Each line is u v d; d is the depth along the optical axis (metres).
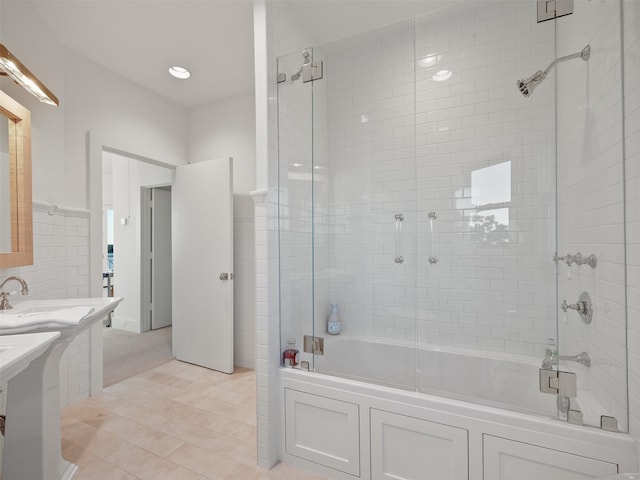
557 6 1.64
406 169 2.28
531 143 1.97
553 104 1.87
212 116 3.20
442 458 1.37
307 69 2.06
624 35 1.17
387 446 1.47
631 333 1.13
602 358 1.30
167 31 2.18
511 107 2.01
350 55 2.31
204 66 2.60
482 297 2.11
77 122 2.34
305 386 1.65
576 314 1.58
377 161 2.33
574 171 1.63
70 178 2.28
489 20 2.05
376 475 1.49
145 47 2.34
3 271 1.67
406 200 2.29
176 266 3.17
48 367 1.45
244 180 3.02
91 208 2.40
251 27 2.14
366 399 1.51
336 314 2.37
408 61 2.25
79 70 2.37
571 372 1.36
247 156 3.02
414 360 2.11
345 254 2.41
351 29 2.29
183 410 2.20
